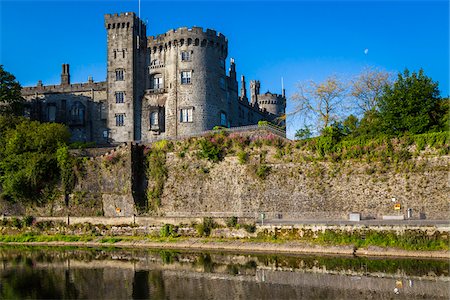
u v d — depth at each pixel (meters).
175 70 74.06
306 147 51.91
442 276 33.34
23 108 78.50
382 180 48.00
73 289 31.84
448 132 46.12
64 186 57.91
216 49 75.88
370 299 28.88
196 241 47.56
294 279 33.84
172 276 35.34
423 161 46.72
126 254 44.41
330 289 31.19
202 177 55.66
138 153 58.31
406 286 31.27
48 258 43.00
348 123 53.41
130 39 75.56
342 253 40.94
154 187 57.16
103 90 78.75
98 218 53.03
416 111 48.69
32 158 58.84
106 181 57.41
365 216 47.84
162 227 50.16
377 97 57.00
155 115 74.00
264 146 53.97
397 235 40.50
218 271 36.69
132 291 31.27
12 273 36.84
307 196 50.72
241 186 53.75
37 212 58.09
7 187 58.22
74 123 78.25
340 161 50.12
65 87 80.06
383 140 48.62
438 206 45.44
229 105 81.19
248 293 30.72
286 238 44.66
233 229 47.16
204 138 56.69
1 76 74.19
